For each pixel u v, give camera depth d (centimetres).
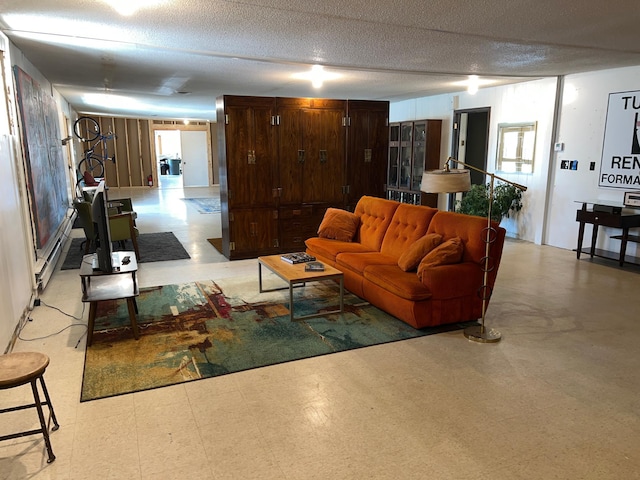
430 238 375
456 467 201
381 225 470
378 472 198
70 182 970
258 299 426
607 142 577
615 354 315
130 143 1505
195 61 537
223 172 576
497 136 746
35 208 457
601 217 543
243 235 583
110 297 322
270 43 444
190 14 348
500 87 733
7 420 236
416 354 314
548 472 198
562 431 228
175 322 368
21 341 333
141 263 562
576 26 378
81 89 802
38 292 430
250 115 562
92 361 301
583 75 601
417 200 907
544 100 655
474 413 243
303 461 205
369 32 400
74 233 755
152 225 827
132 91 831
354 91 827
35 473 197
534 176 681
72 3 321
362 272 404
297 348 321
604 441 220
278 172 587
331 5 325
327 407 248
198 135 1578
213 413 242
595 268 541
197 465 202
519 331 354
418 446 215
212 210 1010
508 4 322
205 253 617
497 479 194
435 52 482
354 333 348
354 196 634
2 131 350
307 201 609
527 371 290
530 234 697
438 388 269
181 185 1599
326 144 606
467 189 345
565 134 632
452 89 788
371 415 241
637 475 197
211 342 330
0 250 312
